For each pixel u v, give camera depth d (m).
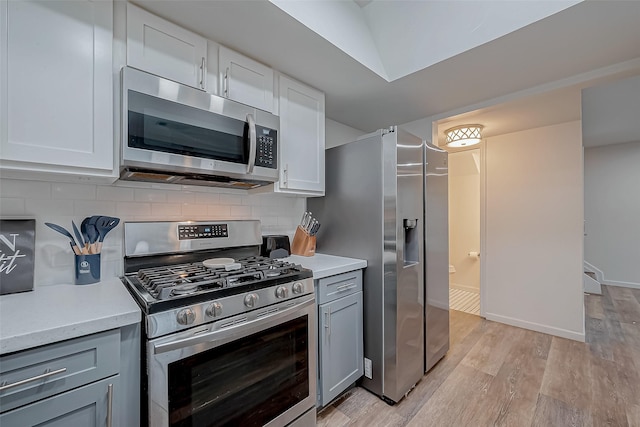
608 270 4.80
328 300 1.64
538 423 1.58
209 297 1.08
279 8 1.24
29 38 0.96
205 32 1.38
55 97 1.00
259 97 1.63
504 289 3.13
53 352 0.80
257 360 1.23
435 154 2.21
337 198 2.11
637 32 1.39
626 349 2.47
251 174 1.53
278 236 2.03
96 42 1.09
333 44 1.50
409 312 1.87
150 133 1.19
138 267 1.44
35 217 1.22
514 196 3.08
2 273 1.11
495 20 1.42
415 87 2.00
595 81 1.84
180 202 1.65
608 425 1.56
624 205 4.68
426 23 1.61
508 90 2.06
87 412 0.86
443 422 1.60
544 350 2.46
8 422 0.74
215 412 1.09
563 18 1.29
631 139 4.32
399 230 1.79
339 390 1.69
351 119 2.68
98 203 1.38
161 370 0.95
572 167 2.75
